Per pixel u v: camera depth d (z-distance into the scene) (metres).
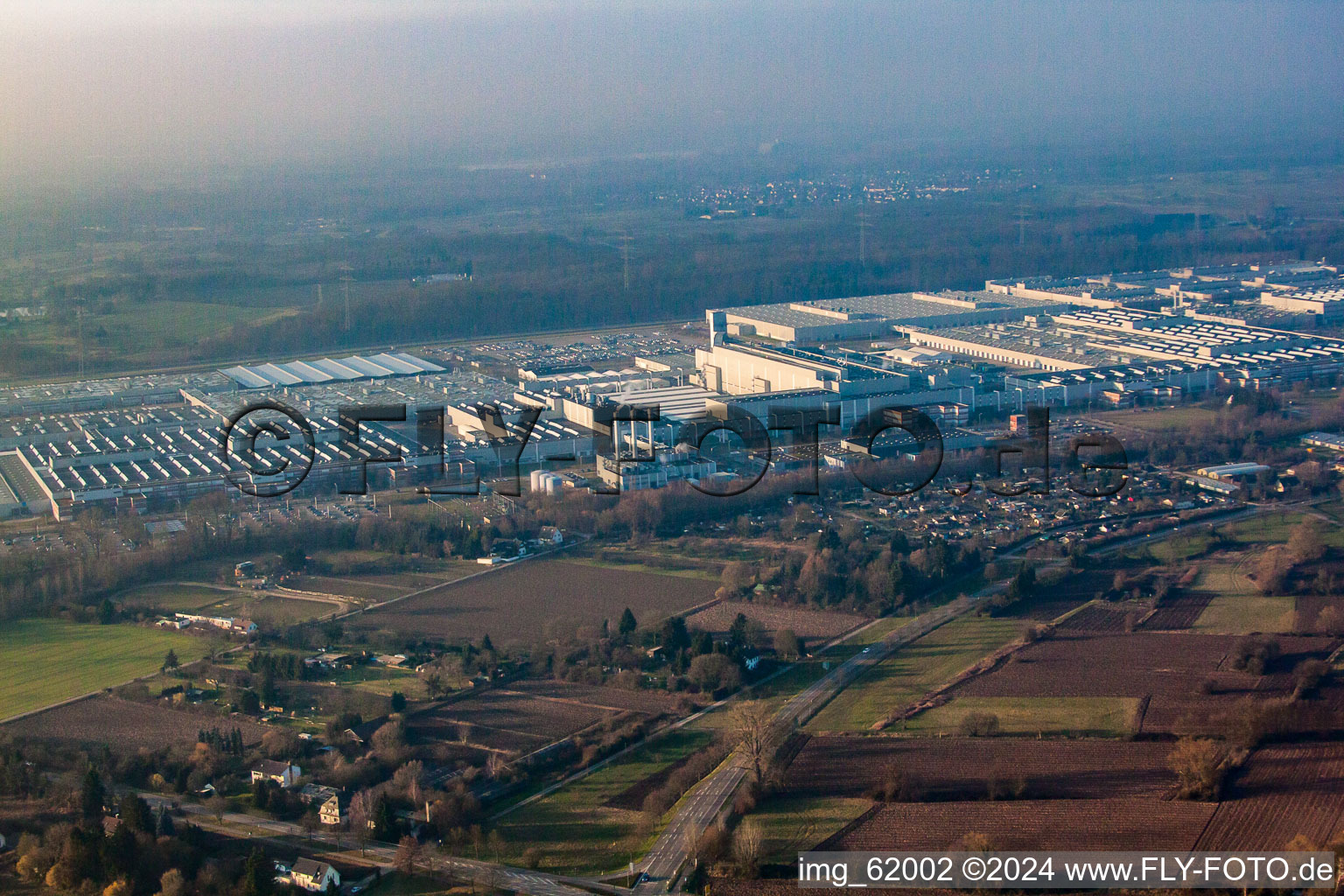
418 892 193.62
